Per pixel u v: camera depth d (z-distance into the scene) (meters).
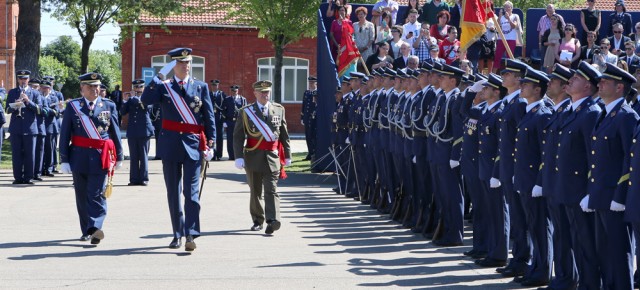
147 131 22.50
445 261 12.24
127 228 15.09
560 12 25.41
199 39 52.75
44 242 13.60
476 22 17.25
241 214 17.03
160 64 52.44
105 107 13.72
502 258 11.74
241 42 53.12
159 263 11.98
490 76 11.92
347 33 22.28
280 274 11.25
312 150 30.31
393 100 16.28
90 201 13.56
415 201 15.34
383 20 24.31
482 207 12.39
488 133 11.84
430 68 14.54
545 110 10.58
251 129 14.59
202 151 12.99
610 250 9.19
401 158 15.77
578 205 9.50
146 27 51.88
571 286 10.08
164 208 17.83
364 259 12.35
